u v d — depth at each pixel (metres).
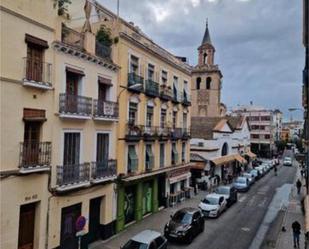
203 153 41.25
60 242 16.12
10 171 13.33
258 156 99.19
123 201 21.73
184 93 31.80
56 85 15.66
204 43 59.09
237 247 19.22
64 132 16.27
